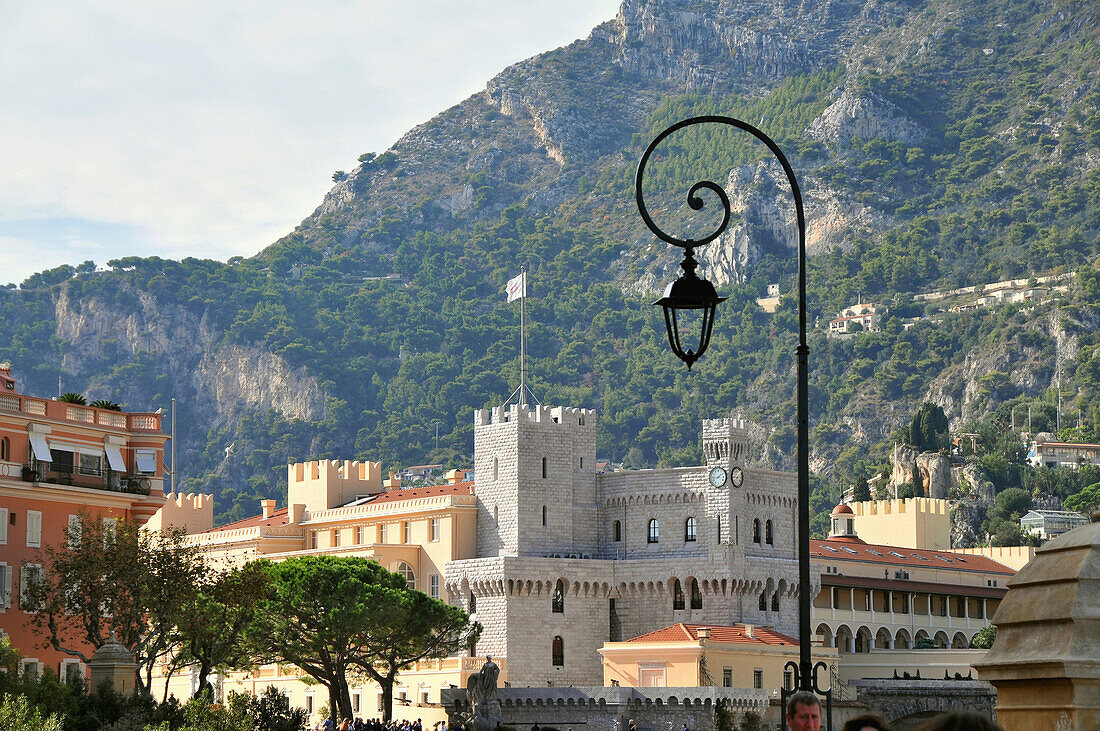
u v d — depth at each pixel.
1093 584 42.81
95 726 156.25
